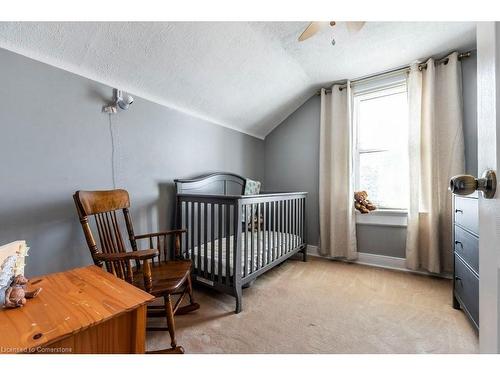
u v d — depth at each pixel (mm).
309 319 1595
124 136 1858
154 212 2076
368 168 2900
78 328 640
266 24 1826
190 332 1443
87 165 1644
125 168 1868
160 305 1648
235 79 2324
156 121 2098
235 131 3107
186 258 2033
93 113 1673
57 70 1498
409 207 2441
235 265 1690
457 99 2203
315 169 3219
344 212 2887
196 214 2256
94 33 1452
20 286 790
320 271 2551
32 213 1400
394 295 1961
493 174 465
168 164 2205
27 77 1377
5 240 1308
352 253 2773
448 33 1979
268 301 1853
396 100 2723
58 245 1505
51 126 1475
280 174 3523
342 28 1926
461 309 1721
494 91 460
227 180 2801
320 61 2426
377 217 2727
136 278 1390
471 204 1414
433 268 2295
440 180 2318
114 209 1559
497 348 460
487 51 500
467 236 1477
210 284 1844
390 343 1346
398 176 2711
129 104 1803
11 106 1322
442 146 2314
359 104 2951
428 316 1635
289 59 2357
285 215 2484
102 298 795
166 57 1794
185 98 2246
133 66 1746
